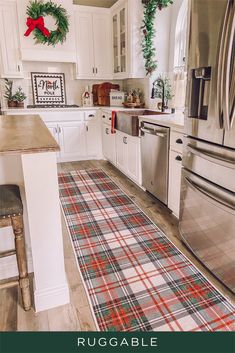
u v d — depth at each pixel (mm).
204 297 1584
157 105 3572
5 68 4000
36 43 3979
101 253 2020
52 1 3902
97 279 1745
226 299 1567
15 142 1303
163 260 1927
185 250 2045
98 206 2826
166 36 3562
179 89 2943
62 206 2832
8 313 1464
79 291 1640
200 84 1729
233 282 1574
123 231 2326
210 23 1495
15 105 4270
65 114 4246
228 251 1580
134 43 3576
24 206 1644
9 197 1384
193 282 1705
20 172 1609
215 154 1598
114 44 4285
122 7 3732
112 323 1416
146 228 2373
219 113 1465
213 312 1479
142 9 3482
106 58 4477
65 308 1504
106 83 4637
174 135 2352
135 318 1445
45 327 1388
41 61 4195
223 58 1355
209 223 1729
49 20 3941
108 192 3205
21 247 1362
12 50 3959
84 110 4340
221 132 1528
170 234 2273
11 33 3891
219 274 1688
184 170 1993
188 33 1746
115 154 3934
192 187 1863
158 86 3592
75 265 1887
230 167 1475
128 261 1924
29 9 3799
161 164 2643
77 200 2982
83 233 2303
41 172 1284
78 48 4266
